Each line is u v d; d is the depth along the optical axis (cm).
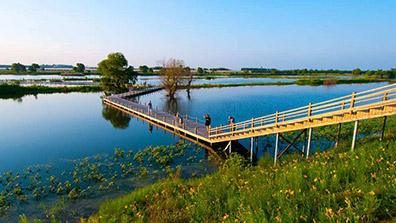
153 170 1365
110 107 3572
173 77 4509
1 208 955
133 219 742
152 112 2836
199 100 4275
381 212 468
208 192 802
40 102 3962
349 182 655
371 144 942
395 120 2067
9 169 1377
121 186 1176
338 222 432
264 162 1293
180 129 2061
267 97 4606
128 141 1939
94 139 1984
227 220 577
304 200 567
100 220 741
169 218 670
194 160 1527
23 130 2258
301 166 876
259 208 569
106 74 4934
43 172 1332
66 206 994
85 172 1315
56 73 14400
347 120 1012
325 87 6612
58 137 2034
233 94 5109
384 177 573
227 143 1767
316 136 1861
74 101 4109
